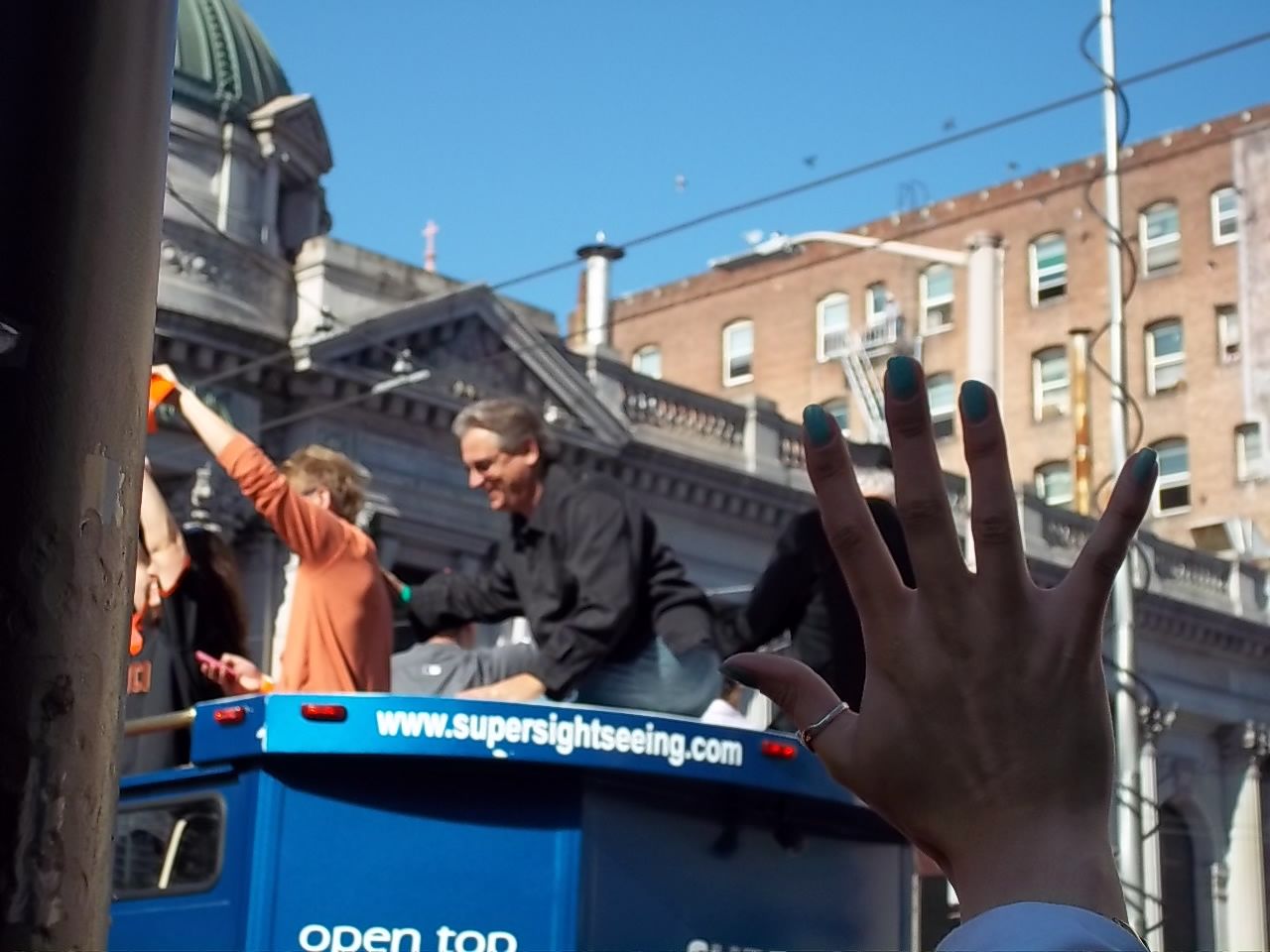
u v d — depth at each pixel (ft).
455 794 20.48
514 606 24.43
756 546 124.06
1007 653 5.75
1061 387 183.83
